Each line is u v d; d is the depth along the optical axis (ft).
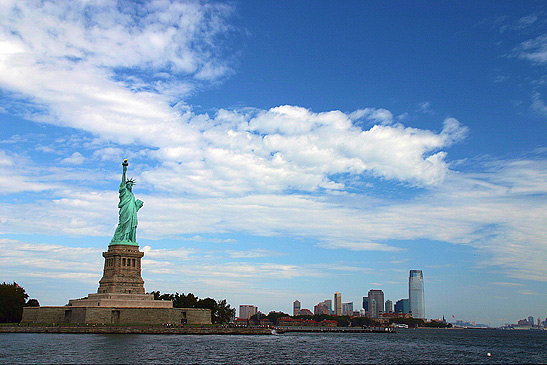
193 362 506.48
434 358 640.99
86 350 568.00
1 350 554.87
